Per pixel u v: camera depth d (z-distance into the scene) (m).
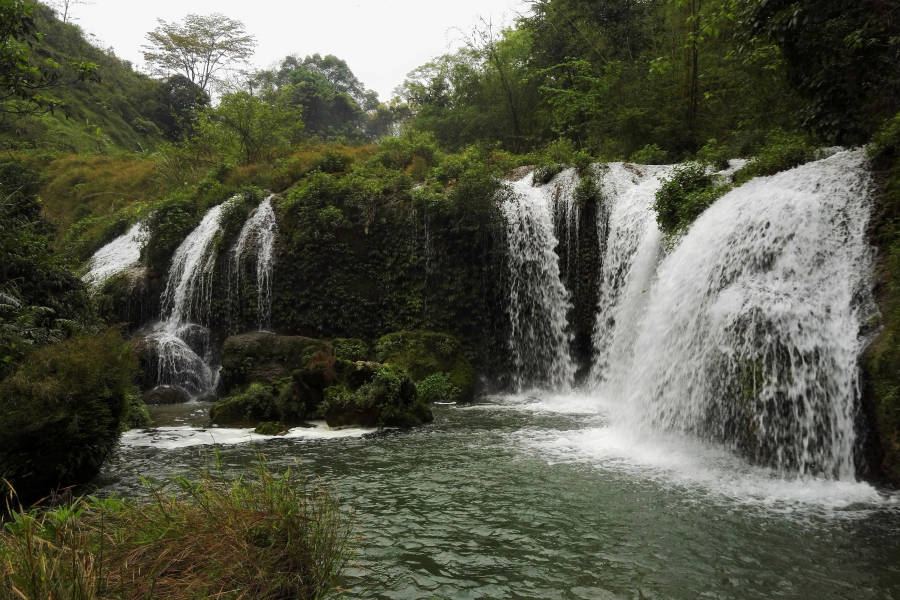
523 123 27.31
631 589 4.85
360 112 70.38
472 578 5.03
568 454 9.09
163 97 55.81
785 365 8.21
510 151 26.81
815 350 8.02
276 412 11.97
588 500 6.96
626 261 15.00
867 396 7.40
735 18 13.70
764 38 12.59
